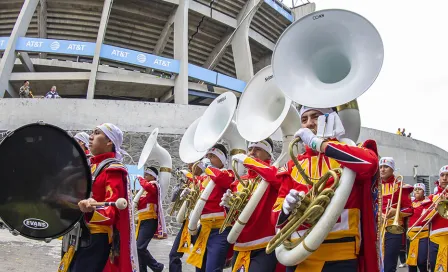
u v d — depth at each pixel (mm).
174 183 15203
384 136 22266
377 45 2682
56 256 7570
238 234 3967
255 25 27125
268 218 3963
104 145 3588
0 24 24750
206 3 24750
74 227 3068
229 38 25484
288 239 2867
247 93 4477
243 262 4059
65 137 3010
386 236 6359
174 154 15711
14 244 8617
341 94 2725
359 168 2529
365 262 2768
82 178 3047
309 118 3041
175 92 21188
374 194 2820
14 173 2912
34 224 2928
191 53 27297
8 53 19766
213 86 23156
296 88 2943
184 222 6199
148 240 6898
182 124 16078
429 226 6387
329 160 2891
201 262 5352
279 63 3035
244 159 4035
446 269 6008
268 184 3883
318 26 2941
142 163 7926
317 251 2762
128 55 20359
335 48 2941
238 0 25078
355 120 2963
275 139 15594
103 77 20688
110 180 3285
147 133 15836
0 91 19516
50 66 22344
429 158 25141
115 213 3246
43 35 23812
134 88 22469
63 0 22969
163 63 20922
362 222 2789
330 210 2516
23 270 6062
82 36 24969
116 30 24891
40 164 2969
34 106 15773
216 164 5855
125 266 3281
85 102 15945
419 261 7113
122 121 15852
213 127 5945
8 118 15633
